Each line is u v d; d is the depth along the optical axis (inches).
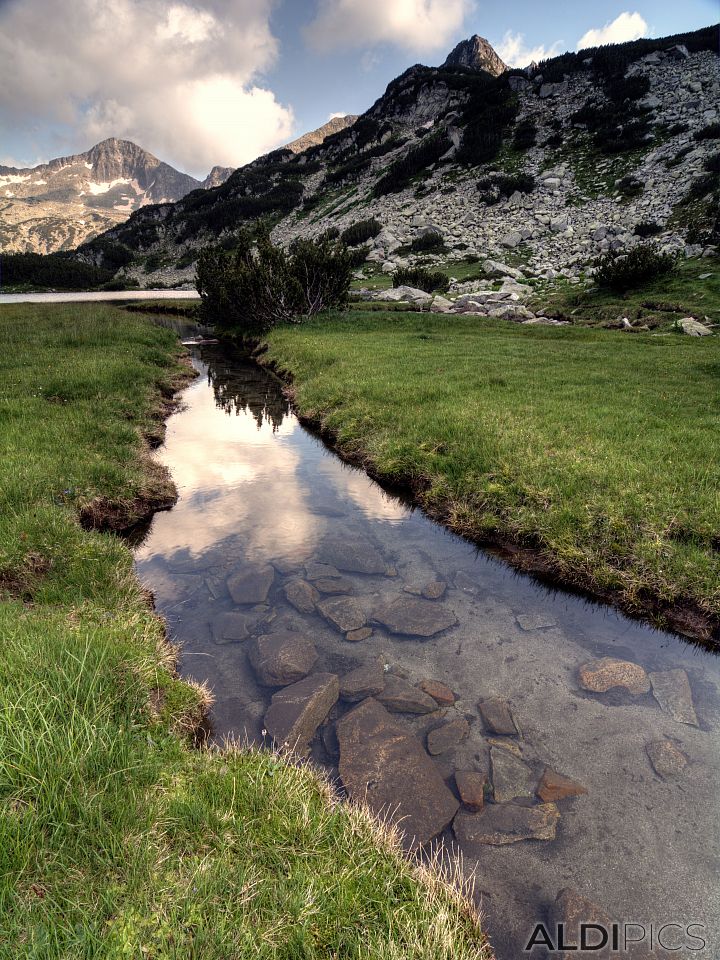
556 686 214.5
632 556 303.9
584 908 130.8
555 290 2044.8
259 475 487.2
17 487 332.2
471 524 371.2
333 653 233.9
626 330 1321.4
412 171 4608.8
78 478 376.8
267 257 1343.5
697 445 414.6
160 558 327.6
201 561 323.6
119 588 265.6
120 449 459.8
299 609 269.3
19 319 1461.6
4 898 95.0
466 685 214.4
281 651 229.3
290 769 157.3
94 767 127.9
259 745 179.3
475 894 134.0
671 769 172.7
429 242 3144.7
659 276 1834.4
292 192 6456.7
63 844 108.1
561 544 324.2
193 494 437.1
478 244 2989.7
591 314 1605.6
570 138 3838.6
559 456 404.2
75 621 217.9
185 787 137.0
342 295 1531.7
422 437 483.2
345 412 607.5
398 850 136.6
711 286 1637.6
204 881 105.9
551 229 2832.2
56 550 279.7
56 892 99.3
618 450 412.8
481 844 146.6
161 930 95.0
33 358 788.6
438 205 3654.0
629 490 348.5
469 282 2416.3
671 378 693.3
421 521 391.2
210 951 92.4
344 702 204.4
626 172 3073.3
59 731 132.9
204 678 217.3
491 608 276.2
